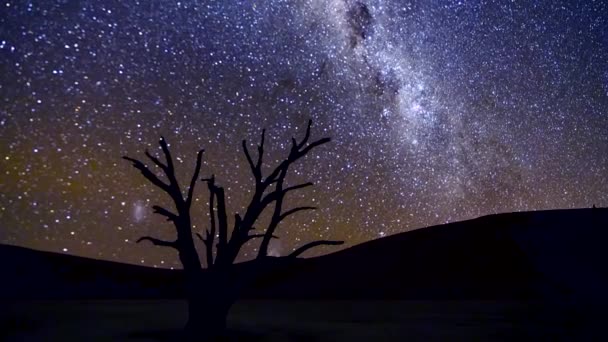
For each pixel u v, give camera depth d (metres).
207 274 9.66
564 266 22.88
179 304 16.39
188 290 9.56
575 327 10.86
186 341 8.71
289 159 10.48
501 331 10.16
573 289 20.58
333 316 13.12
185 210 9.96
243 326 10.77
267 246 10.14
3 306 14.80
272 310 14.90
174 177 10.09
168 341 8.65
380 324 11.28
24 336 8.98
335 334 9.60
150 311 13.88
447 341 8.84
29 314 12.55
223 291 9.56
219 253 9.91
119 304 16.25
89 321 11.35
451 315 13.50
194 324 9.32
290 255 10.16
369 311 14.65
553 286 21.08
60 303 16.47
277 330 10.14
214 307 9.42
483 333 9.86
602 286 20.70
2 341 8.43
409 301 18.53
